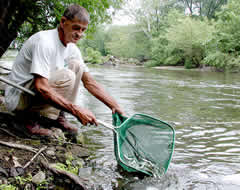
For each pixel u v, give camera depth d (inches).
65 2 180.4
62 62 89.7
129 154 84.0
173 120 139.4
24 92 86.1
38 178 68.4
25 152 79.7
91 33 215.0
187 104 188.2
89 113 78.6
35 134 94.7
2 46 154.2
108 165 82.0
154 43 1085.1
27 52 85.3
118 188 68.7
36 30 186.5
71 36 83.7
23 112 93.2
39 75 79.5
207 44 701.3
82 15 80.2
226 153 94.8
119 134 83.6
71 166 78.5
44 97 79.1
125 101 191.6
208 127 127.6
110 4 211.3
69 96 93.4
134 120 85.6
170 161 81.3
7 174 67.6
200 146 101.5
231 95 240.5
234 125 132.1
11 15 151.3
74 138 101.1
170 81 376.2
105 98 94.7
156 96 223.6
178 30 894.4
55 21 189.9
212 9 1299.2
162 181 73.2
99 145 98.5
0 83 202.2
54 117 101.0
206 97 225.6
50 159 79.5
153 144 83.4
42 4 177.2
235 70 668.1
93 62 1153.4
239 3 630.5
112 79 376.5
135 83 329.7
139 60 1286.9
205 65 825.5
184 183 72.1
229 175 77.3
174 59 957.8
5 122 99.3
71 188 67.7
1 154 75.0
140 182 72.2
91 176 74.1
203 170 80.4
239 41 608.1
